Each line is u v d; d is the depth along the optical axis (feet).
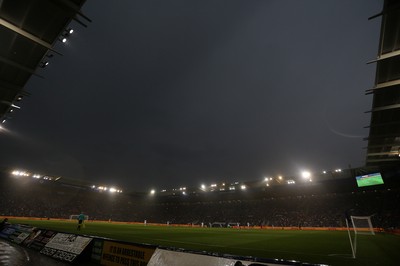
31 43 46.34
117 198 236.63
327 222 153.38
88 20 44.27
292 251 38.99
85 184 204.13
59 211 182.80
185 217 222.48
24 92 56.75
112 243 27.71
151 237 60.70
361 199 160.66
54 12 42.11
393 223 130.00
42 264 27.37
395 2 39.09
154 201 256.11
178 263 21.07
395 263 29.55
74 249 30.30
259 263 17.72
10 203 162.61
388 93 55.42
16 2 39.50
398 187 143.64
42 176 177.99
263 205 200.03
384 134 72.49
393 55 45.93
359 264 28.89
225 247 43.47
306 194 181.27
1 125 71.56
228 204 219.82
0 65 50.29
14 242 42.68
